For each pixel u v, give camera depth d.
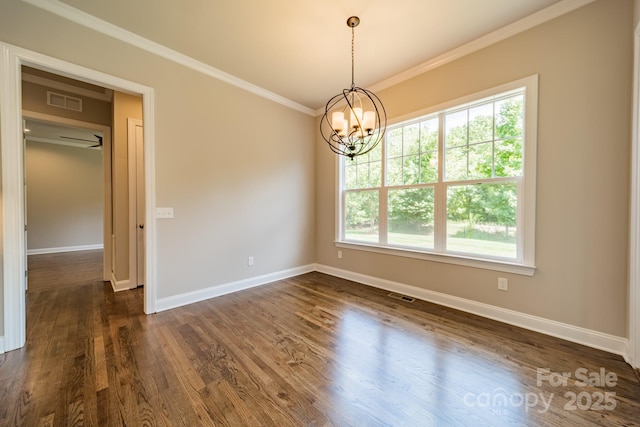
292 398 1.46
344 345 2.01
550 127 2.12
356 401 1.43
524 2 2.02
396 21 2.21
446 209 2.82
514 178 2.36
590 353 1.88
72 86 3.32
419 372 1.69
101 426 1.25
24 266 1.99
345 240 3.95
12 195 1.88
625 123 1.83
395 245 3.29
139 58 2.46
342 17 2.17
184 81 2.77
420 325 2.34
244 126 3.33
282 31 2.34
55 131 5.24
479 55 2.49
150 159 2.56
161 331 2.22
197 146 2.90
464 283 2.65
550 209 2.14
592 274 1.97
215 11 2.10
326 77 3.18
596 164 1.94
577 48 2.00
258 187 3.51
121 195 3.33
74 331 2.21
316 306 2.79
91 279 3.83
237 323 2.39
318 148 4.25
